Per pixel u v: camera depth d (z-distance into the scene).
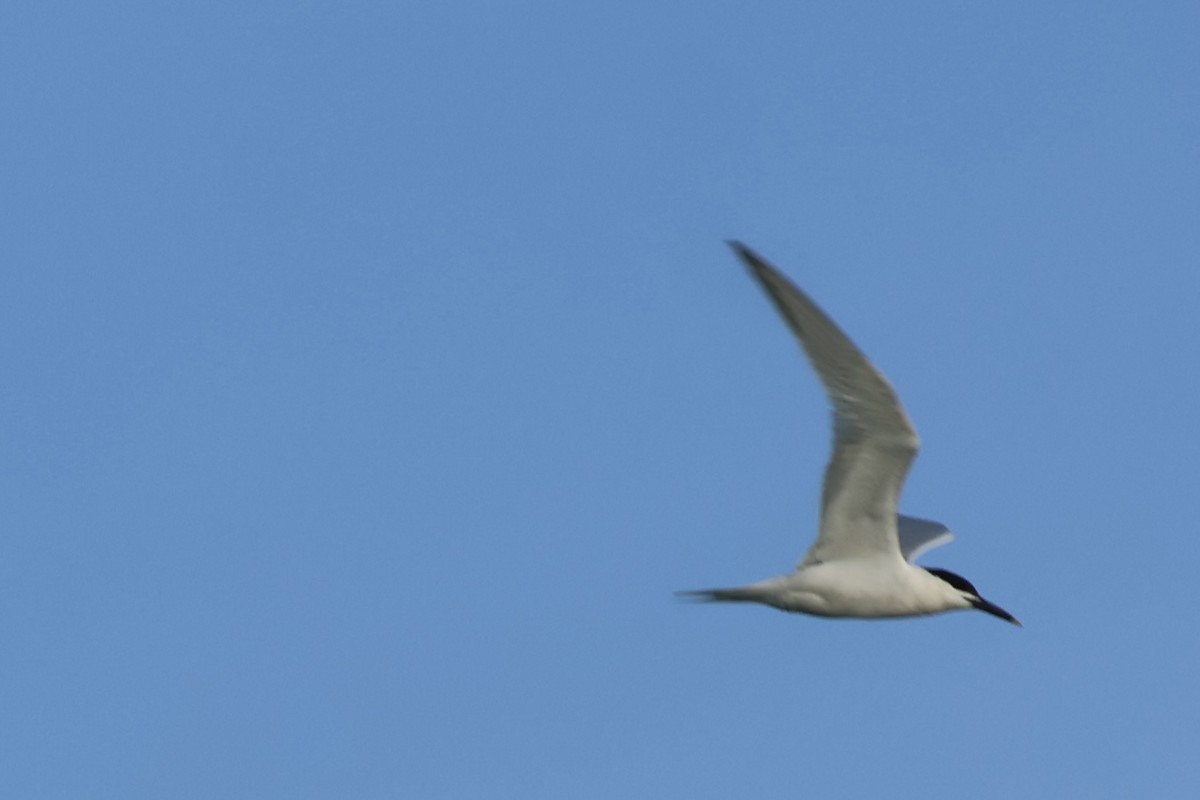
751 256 14.51
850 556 16.59
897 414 15.19
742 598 16.78
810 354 15.02
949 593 17.38
